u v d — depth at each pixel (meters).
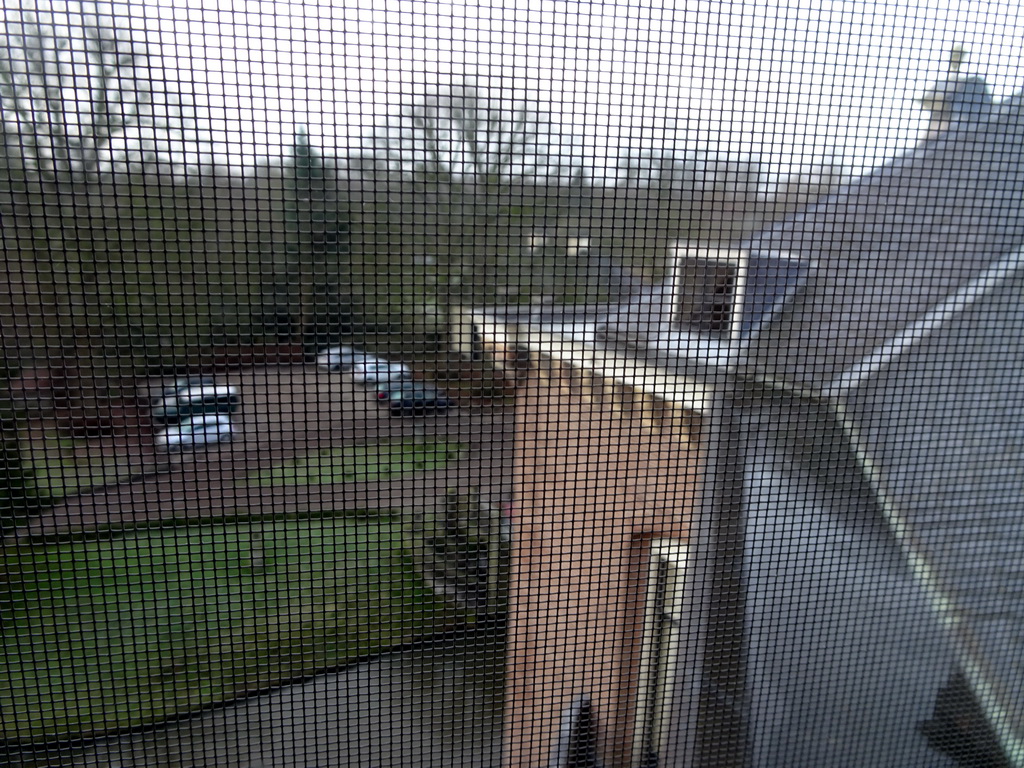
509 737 0.98
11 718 0.82
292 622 0.89
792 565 1.06
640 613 1.02
